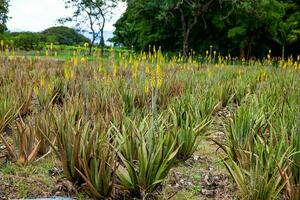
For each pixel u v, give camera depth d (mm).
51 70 13742
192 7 36562
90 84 8914
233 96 10070
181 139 5891
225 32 40281
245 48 39719
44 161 5770
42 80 8422
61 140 5246
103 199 4699
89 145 4715
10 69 12695
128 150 5160
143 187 4684
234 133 5801
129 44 46375
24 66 15000
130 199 4758
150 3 39156
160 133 5098
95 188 4652
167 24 41719
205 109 8031
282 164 4668
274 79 12141
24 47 29719
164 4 37844
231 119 6199
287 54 40656
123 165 5211
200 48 41375
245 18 37250
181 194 4953
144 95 8516
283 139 4961
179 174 5512
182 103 7645
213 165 5918
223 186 5164
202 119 7273
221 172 5621
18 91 8609
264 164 4758
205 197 4918
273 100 8125
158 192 4926
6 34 47406
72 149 4926
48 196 4797
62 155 4855
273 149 4746
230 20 39469
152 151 4887
